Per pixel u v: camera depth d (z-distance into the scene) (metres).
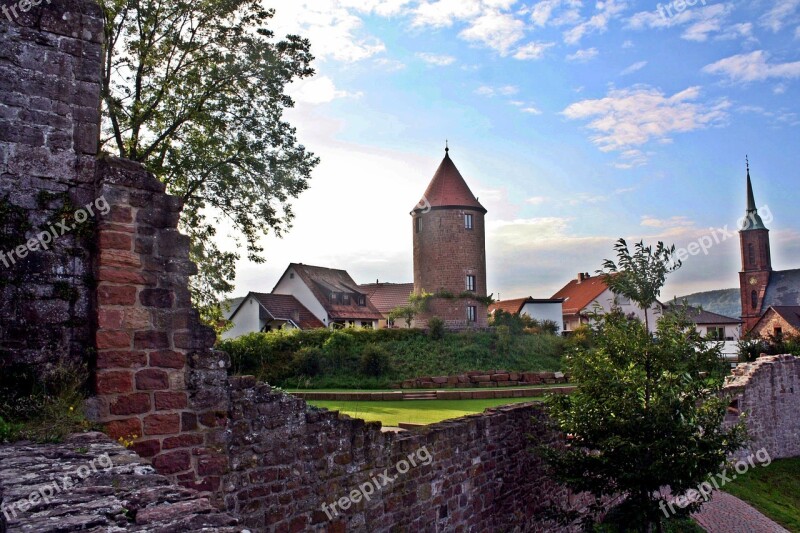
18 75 6.89
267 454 7.82
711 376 11.84
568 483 11.91
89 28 7.36
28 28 7.00
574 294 73.00
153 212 7.01
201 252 22.23
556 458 12.16
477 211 51.16
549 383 36.41
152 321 6.86
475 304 50.41
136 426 6.61
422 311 49.72
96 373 6.49
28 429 5.61
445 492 10.80
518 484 13.05
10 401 6.14
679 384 11.61
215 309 22.56
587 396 11.93
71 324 6.70
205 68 21.53
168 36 21.03
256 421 7.75
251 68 22.00
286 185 22.88
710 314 75.50
